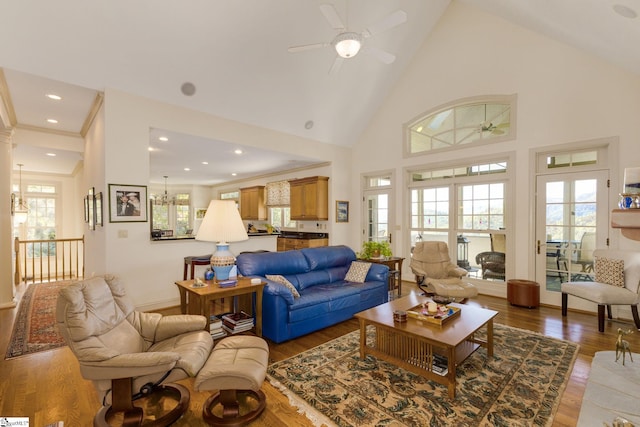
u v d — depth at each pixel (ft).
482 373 8.02
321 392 7.20
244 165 23.35
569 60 13.39
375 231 21.65
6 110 13.58
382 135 20.74
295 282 12.20
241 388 5.76
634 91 11.93
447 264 15.06
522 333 10.72
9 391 7.18
